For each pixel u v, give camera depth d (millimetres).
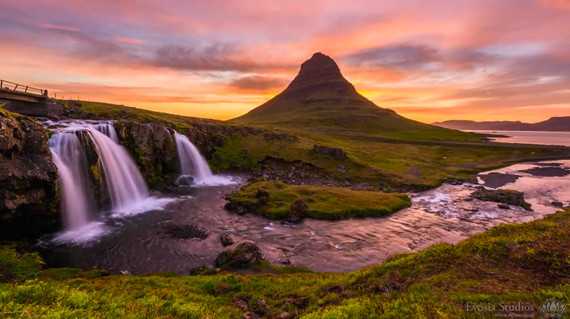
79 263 32469
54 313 11016
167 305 15664
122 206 56688
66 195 45281
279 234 42750
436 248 19438
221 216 50500
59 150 48281
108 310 13219
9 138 36094
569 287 11703
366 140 181250
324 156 100438
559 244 16000
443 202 64125
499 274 14508
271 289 21234
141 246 37344
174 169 82375
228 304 18594
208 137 109000
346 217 50938
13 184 36156
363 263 34062
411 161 115562
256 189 63312
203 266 31312
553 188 80625
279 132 145625
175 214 51500
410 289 14547
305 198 57625
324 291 18312
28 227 39250
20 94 68562
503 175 100000
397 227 47406
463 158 134250
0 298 12234
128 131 72000
